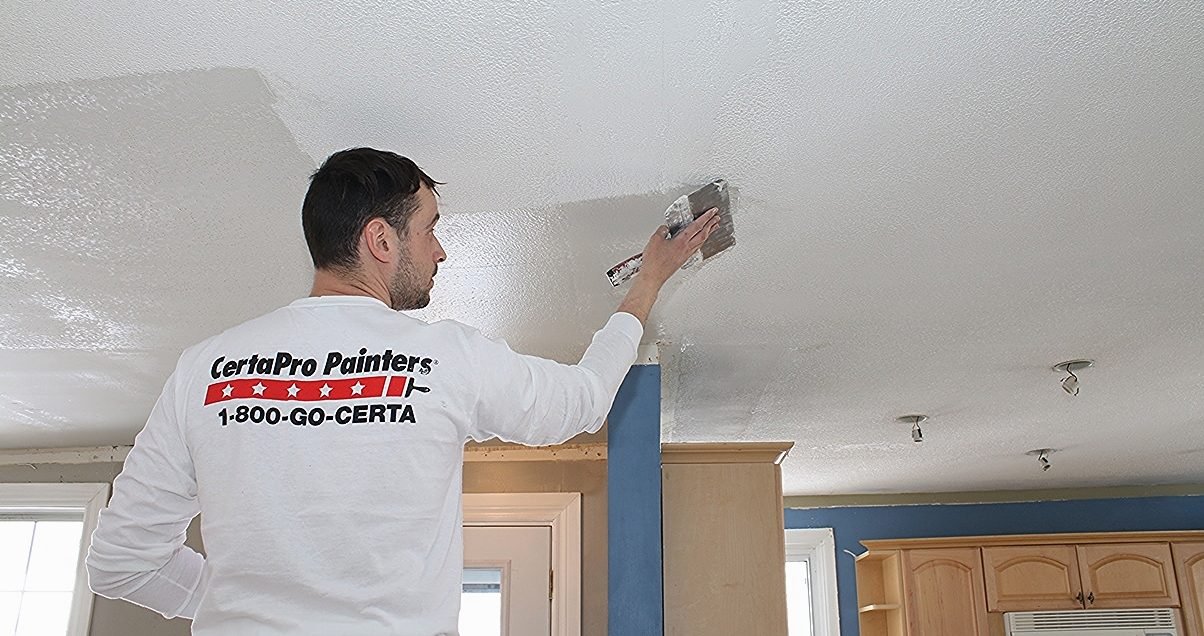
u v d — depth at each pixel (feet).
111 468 14.53
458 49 5.36
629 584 9.75
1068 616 17.95
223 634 3.88
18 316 9.28
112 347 10.18
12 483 14.49
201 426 4.13
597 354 5.12
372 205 4.56
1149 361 11.48
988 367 11.69
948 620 18.29
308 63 5.46
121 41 5.26
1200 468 18.20
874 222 7.61
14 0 4.94
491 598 12.69
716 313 9.65
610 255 8.17
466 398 4.22
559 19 5.12
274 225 7.43
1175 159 6.75
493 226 7.57
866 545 19.08
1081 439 15.65
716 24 5.18
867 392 12.87
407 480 4.01
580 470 13.24
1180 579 17.98
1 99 5.81
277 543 3.88
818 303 9.40
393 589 3.88
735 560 10.43
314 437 3.99
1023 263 8.50
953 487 20.12
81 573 13.98
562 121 6.09
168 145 6.31
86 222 7.36
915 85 5.78
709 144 6.40
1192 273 8.80
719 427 14.92
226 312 9.23
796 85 5.76
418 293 4.80
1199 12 5.15
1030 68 5.64
